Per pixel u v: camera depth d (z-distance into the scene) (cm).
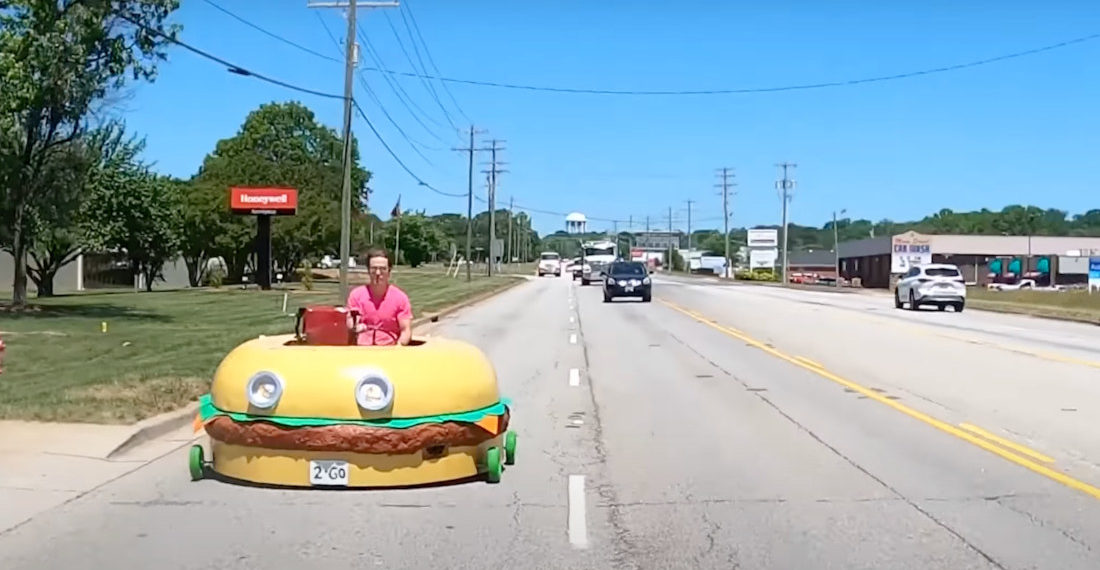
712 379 1836
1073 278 10650
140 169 5981
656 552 749
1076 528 813
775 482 983
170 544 763
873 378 1841
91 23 3175
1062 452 1133
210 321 3102
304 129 10100
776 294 6291
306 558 731
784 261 9994
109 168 5075
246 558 730
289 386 907
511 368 2033
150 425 1211
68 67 3180
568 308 4428
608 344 2598
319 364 918
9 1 3036
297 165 8375
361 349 941
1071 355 2289
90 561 721
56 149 3409
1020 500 908
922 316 4012
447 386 930
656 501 905
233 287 6594
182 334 2516
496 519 839
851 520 838
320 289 6231
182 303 4275
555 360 2192
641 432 1273
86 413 1253
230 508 866
